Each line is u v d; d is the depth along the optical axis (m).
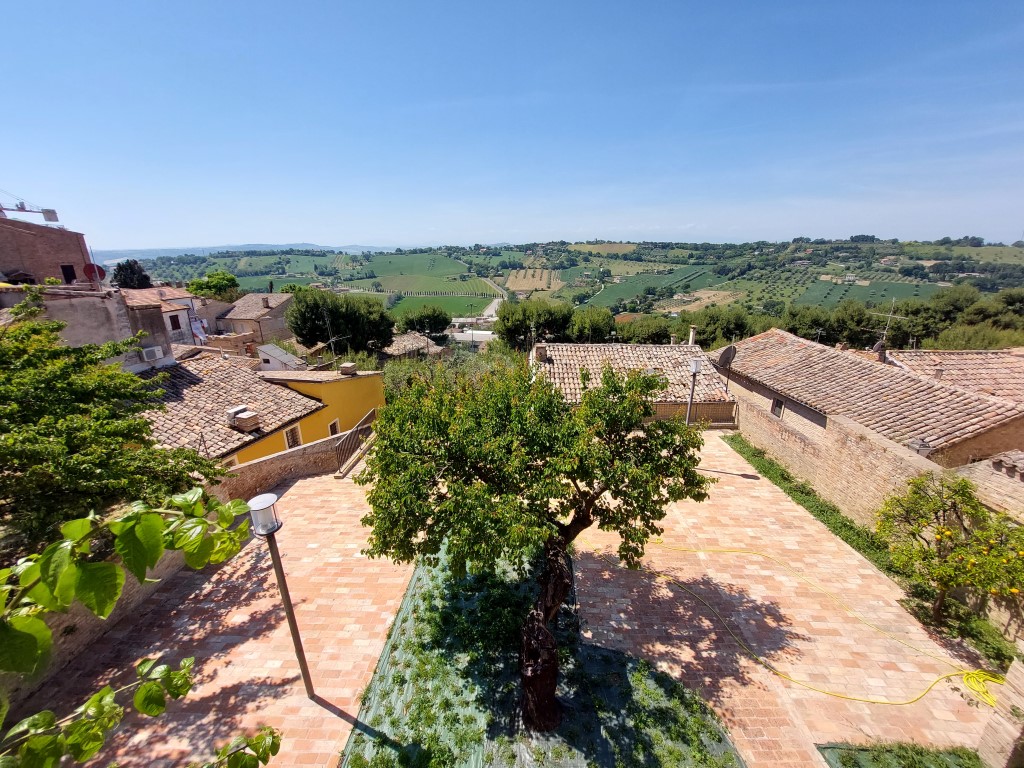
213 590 9.90
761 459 16.52
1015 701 6.33
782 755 6.94
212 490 11.94
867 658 8.52
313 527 12.20
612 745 7.07
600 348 23.73
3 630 1.73
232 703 7.50
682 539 12.02
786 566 10.98
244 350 36.91
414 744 7.00
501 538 7.01
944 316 45.91
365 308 45.25
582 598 9.98
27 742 1.99
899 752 6.91
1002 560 7.81
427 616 9.27
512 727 7.31
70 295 14.22
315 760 6.76
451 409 8.79
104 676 7.92
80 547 1.79
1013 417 12.20
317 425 18.27
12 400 8.52
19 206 27.48
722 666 8.39
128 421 8.95
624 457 8.33
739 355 21.50
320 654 8.40
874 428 13.38
